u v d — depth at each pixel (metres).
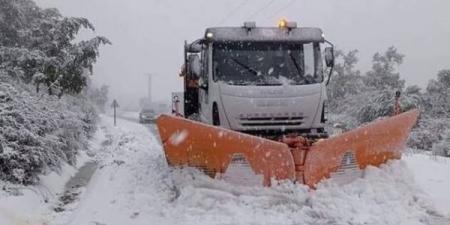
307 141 8.65
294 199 8.14
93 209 8.58
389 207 8.05
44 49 18.09
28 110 10.62
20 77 16.86
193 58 10.54
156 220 7.79
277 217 7.71
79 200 9.66
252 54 10.32
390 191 8.52
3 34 19.25
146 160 13.63
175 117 8.52
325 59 10.47
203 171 8.79
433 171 12.18
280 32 10.48
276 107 9.98
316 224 7.45
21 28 19.75
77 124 14.25
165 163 12.19
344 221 7.54
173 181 9.02
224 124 9.95
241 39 10.30
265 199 8.19
